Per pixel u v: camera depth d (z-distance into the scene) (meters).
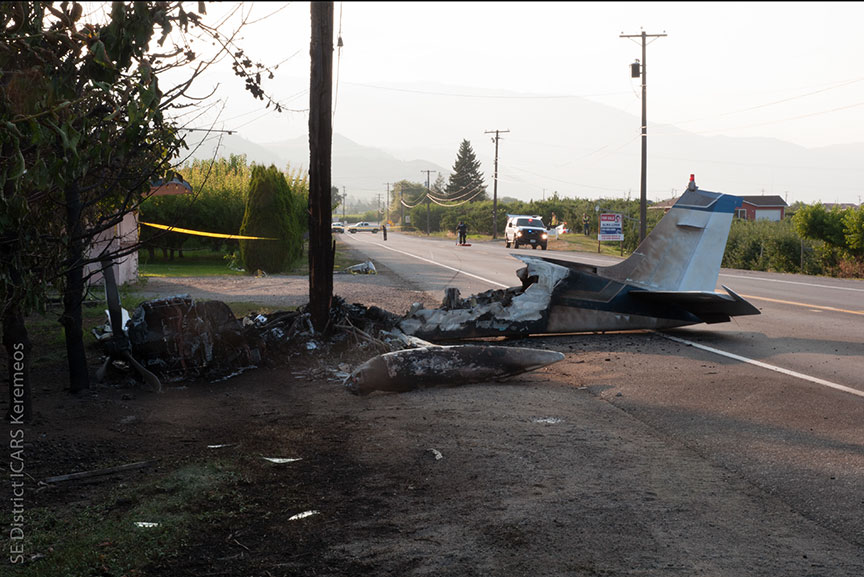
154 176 5.71
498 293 11.42
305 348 9.31
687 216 11.43
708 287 11.37
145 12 2.98
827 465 5.23
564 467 5.18
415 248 48.62
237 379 8.27
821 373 8.58
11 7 3.00
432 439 5.86
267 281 21.11
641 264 11.68
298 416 6.69
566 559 3.74
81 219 6.55
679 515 4.32
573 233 76.06
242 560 3.74
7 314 5.35
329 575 3.58
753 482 4.89
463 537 4.00
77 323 7.38
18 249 4.36
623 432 6.12
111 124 3.96
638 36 41.81
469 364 7.92
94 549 3.85
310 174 9.77
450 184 158.25
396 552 3.82
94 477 4.99
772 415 6.67
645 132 42.50
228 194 30.78
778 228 35.66
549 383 8.12
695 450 5.62
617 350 10.12
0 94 3.07
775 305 15.89
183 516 4.29
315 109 9.63
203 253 38.44
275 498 4.60
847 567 3.66
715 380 8.19
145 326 8.08
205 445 5.78
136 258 19.81
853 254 30.33
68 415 6.54
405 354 7.74
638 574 3.58
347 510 4.41
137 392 7.61
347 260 32.94
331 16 9.78
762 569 3.63
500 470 5.11
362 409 6.93
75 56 3.21
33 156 3.80
